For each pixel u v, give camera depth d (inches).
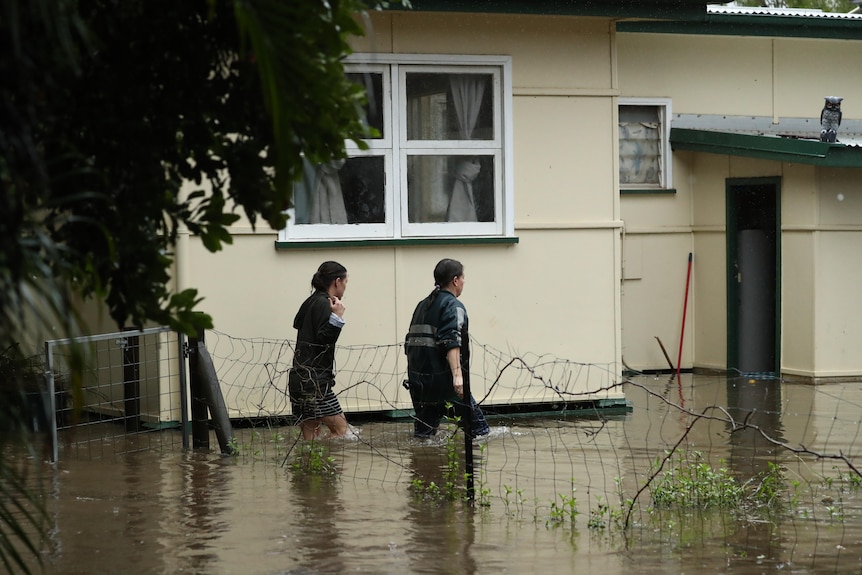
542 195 700.0
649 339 914.7
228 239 229.9
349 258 663.1
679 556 362.9
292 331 651.5
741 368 903.7
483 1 666.8
